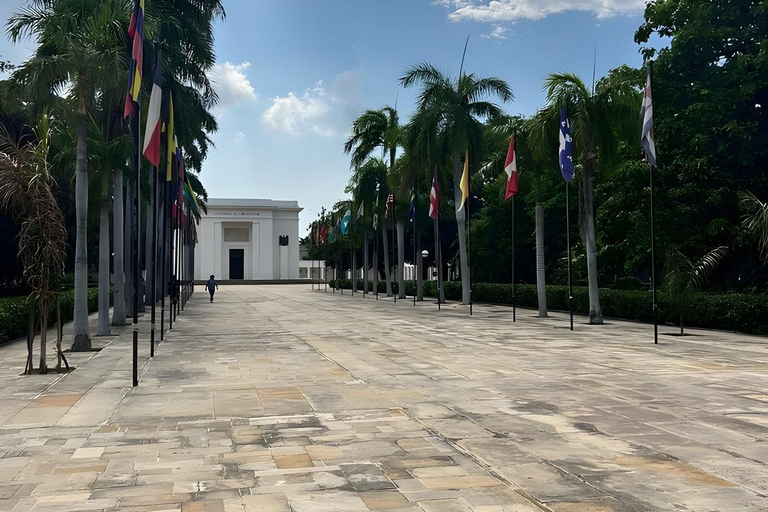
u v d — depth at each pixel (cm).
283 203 10112
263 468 600
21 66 1587
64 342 1766
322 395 956
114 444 686
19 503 506
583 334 1909
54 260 1206
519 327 2172
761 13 2153
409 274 7669
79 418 810
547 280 3966
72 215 3142
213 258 9581
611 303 2588
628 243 2572
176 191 2502
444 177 3691
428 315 2833
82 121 1535
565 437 704
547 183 3766
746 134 2181
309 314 2942
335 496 522
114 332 2031
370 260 7525
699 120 2244
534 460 620
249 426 764
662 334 1902
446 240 5281
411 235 5503
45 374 1170
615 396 938
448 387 1020
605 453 641
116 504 504
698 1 2292
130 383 1069
